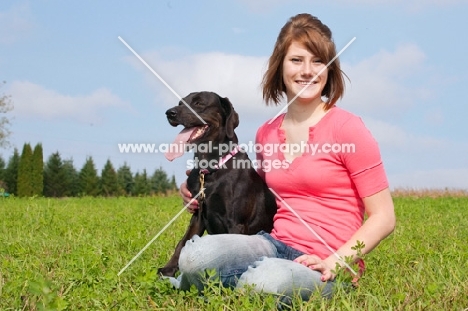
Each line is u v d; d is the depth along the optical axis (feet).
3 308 12.53
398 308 12.25
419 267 15.24
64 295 13.61
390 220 13.69
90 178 176.45
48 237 26.07
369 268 17.06
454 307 12.40
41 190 171.32
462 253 18.60
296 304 12.28
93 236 26.17
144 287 13.87
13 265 16.98
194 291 13.05
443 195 94.94
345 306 11.82
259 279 12.43
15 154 179.22
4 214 38.99
